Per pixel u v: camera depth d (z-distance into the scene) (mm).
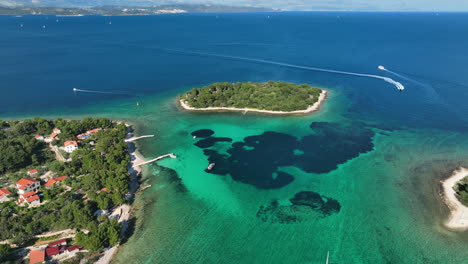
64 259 70875
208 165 111875
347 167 109688
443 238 78375
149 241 77625
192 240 78188
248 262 72125
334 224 83438
